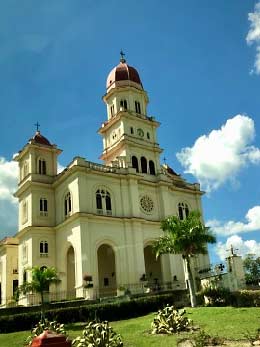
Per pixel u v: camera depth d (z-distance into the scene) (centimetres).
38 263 4666
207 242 3381
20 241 5053
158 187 5403
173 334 2091
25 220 5050
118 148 5419
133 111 5625
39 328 2227
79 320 3100
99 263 4959
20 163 5566
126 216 4844
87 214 4447
